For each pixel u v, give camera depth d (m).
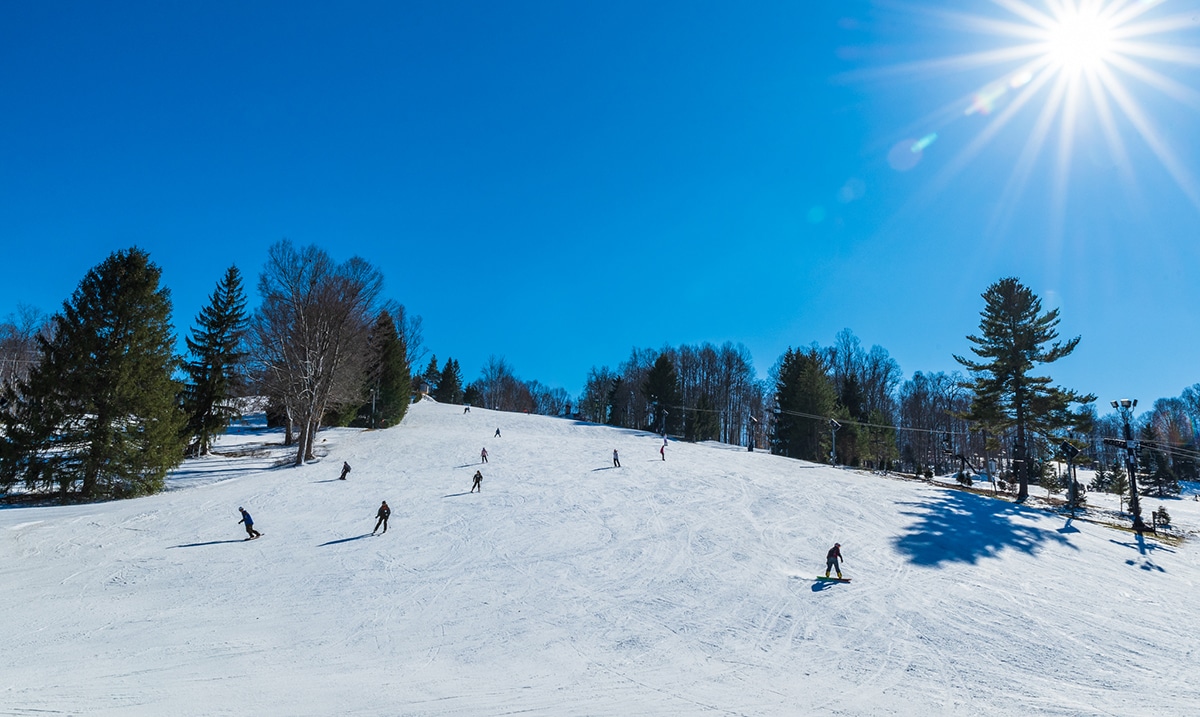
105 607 15.95
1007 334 40.72
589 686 11.89
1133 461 31.97
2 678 10.85
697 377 108.31
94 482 30.75
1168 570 23.59
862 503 33.06
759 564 21.84
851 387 79.56
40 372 30.61
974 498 35.72
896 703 11.63
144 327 32.56
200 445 45.19
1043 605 18.42
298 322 44.53
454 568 20.55
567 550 23.02
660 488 35.59
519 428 71.38
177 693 10.52
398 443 51.62
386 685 11.51
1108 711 11.62
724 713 10.84
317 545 23.14
